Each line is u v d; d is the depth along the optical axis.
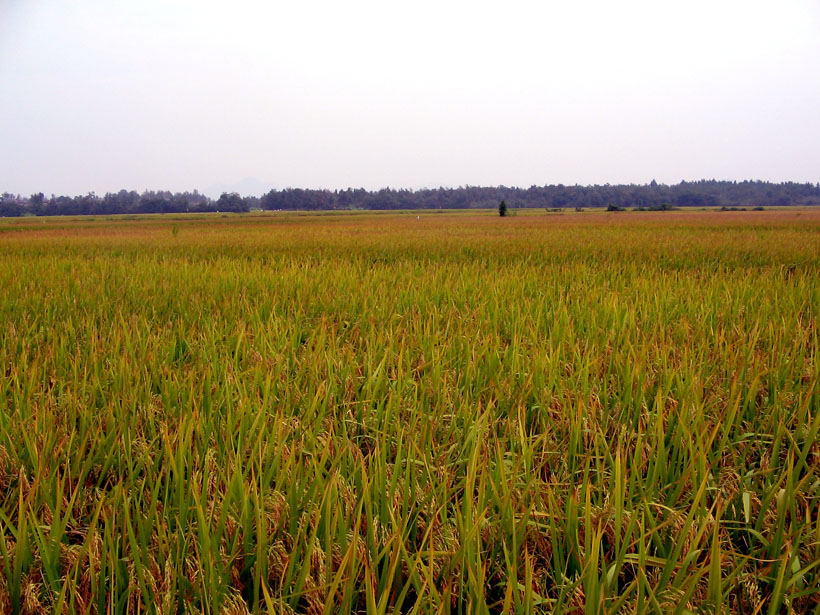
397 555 1.77
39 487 2.32
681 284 8.05
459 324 4.91
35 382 3.59
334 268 10.83
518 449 2.80
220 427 2.86
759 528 2.20
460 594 1.78
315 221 61.00
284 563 1.95
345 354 4.21
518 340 4.49
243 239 21.75
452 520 2.19
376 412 3.11
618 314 5.44
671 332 5.08
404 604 1.96
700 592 1.88
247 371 3.59
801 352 3.85
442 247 16.56
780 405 3.10
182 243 19.70
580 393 3.15
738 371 3.76
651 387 3.51
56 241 21.91
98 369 3.87
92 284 8.23
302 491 2.26
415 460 2.51
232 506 2.16
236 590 1.86
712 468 2.60
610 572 1.80
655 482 2.38
